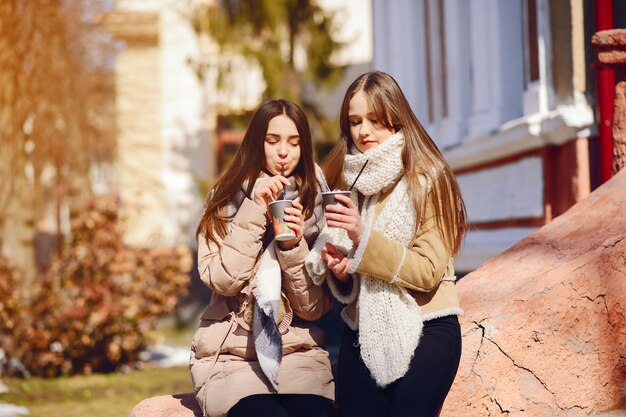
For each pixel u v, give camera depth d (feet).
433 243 10.05
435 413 10.12
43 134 45.16
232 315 10.73
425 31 37.17
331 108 58.70
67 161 48.60
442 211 10.19
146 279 35.04
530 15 24.09
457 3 33.30
